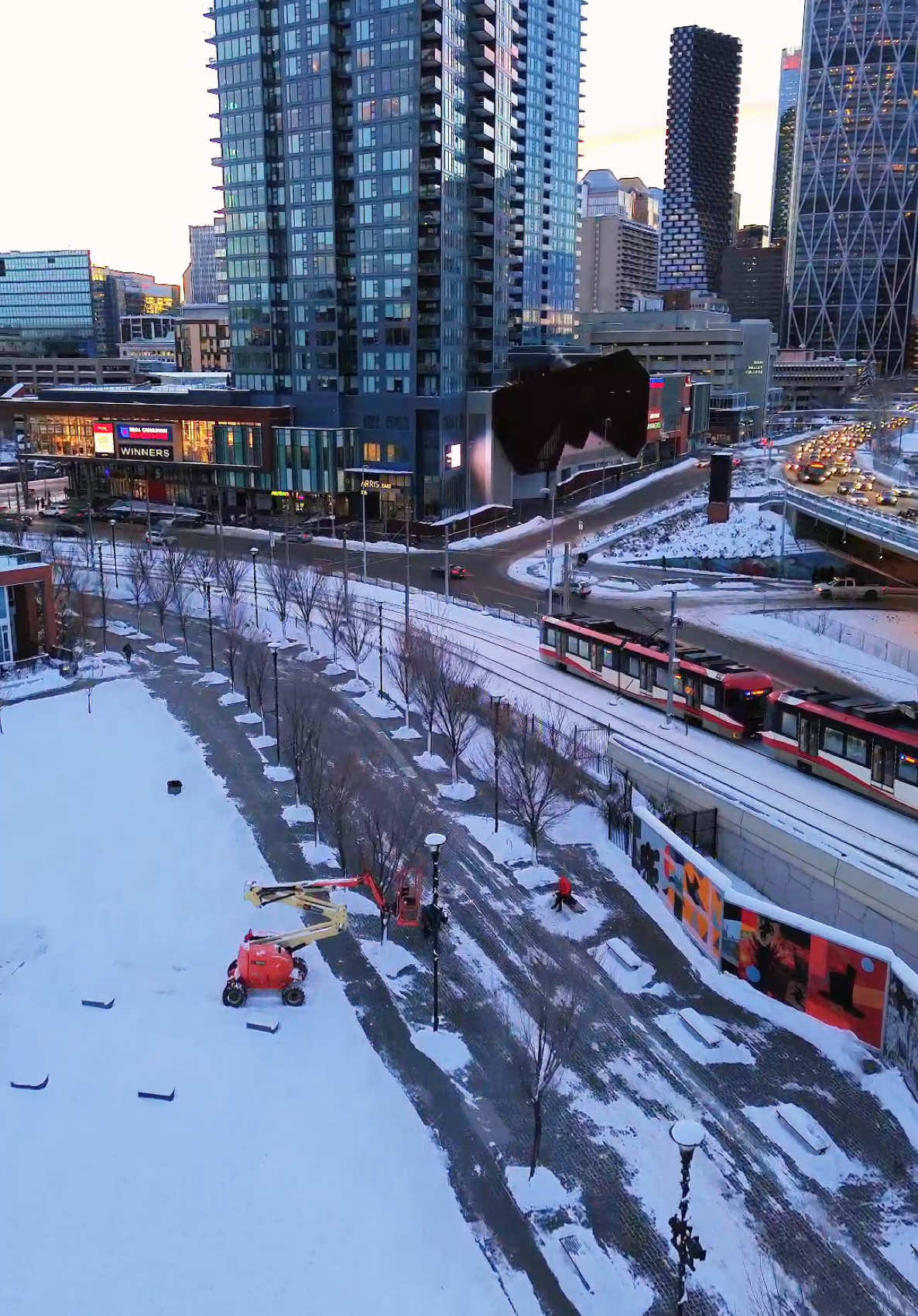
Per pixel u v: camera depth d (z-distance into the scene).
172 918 32.81
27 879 35.19
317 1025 27.58
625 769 42.38
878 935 31.64
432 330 106.06
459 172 108.19
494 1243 20.75
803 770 42.19
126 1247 20.30
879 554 88.06
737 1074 25.84
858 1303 19.44
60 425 125.62
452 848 37.72
